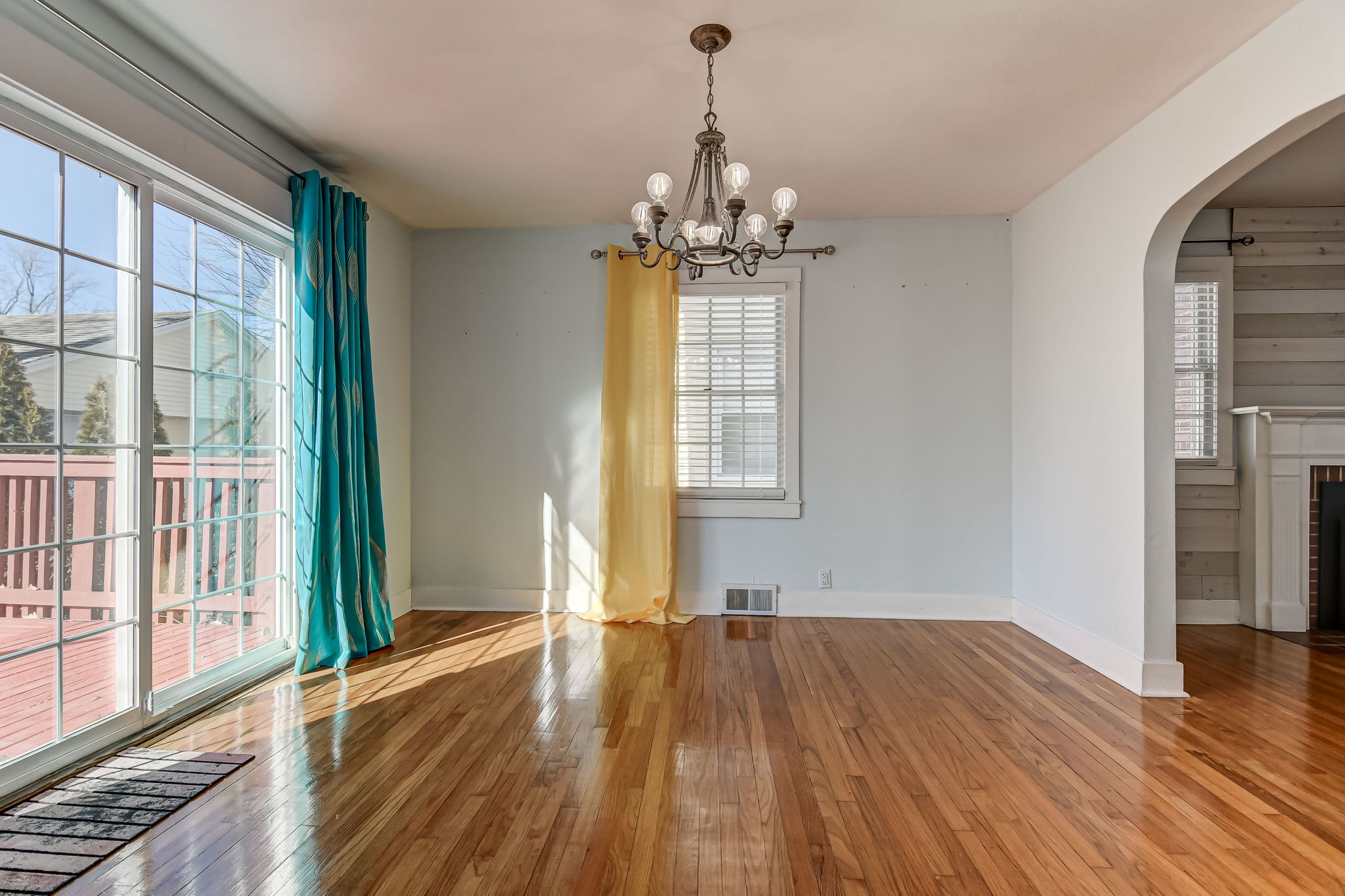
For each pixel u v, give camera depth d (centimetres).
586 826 205
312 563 340
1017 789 229
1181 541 459
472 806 216
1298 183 414
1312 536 440
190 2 231
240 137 304
